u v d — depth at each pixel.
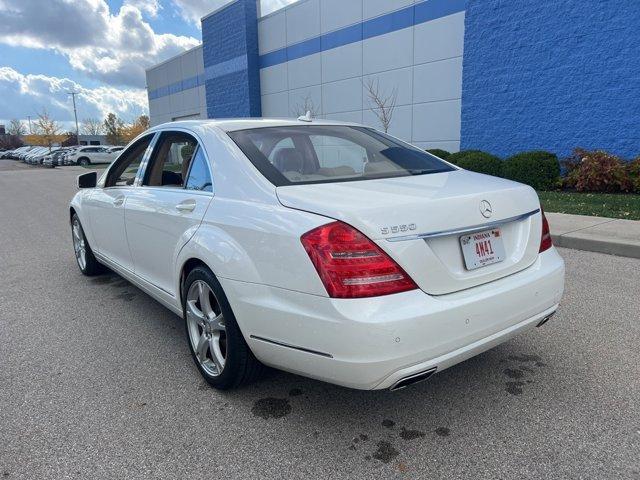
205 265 2.92
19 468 2.34
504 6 11.73
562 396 2.84
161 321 4.20
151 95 35.00
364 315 2.12
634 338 3.55
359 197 2.38
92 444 2.51
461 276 2.39
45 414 2.79
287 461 2.35
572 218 7.57
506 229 2.67
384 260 2.17
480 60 12.41
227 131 3.18
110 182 4.65
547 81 11.26
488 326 2.42
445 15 13.52
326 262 2.18
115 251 4.45
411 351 2.17
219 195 2.91
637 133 10.09
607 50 10.26
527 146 11.85
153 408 2.83
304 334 2.29
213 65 24.05
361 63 16.27
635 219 7.33
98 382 3.15
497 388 2.95
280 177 2.73
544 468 2.25
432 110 14.32
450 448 2.41
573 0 10.58
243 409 2.80
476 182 2.83
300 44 18.75
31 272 5.90
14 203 14.03
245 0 20.72
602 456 2.31
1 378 3.22
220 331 2.92
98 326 4.10
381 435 2.53
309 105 18.77
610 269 5.30
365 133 3.60
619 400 2.77
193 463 2.35
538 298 2.67
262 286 2.46
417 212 2.28
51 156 44.38
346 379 2.22
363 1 15.81
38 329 4.06
